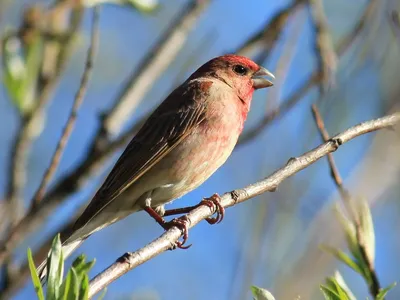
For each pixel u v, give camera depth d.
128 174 10.59
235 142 11.30
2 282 10.78
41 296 6.61
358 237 8.09
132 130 11.45
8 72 11.27
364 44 12.70
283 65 11.57
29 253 6.77
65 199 11.13
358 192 12.43
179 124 10.93
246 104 11.80
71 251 10.30
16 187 11.25
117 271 7.44
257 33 12.12
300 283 11.58
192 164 10.87
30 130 11.34
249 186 9.32
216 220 9.45
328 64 11.15
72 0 11.36
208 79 11.56
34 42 11.40
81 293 6.63
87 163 11.23
